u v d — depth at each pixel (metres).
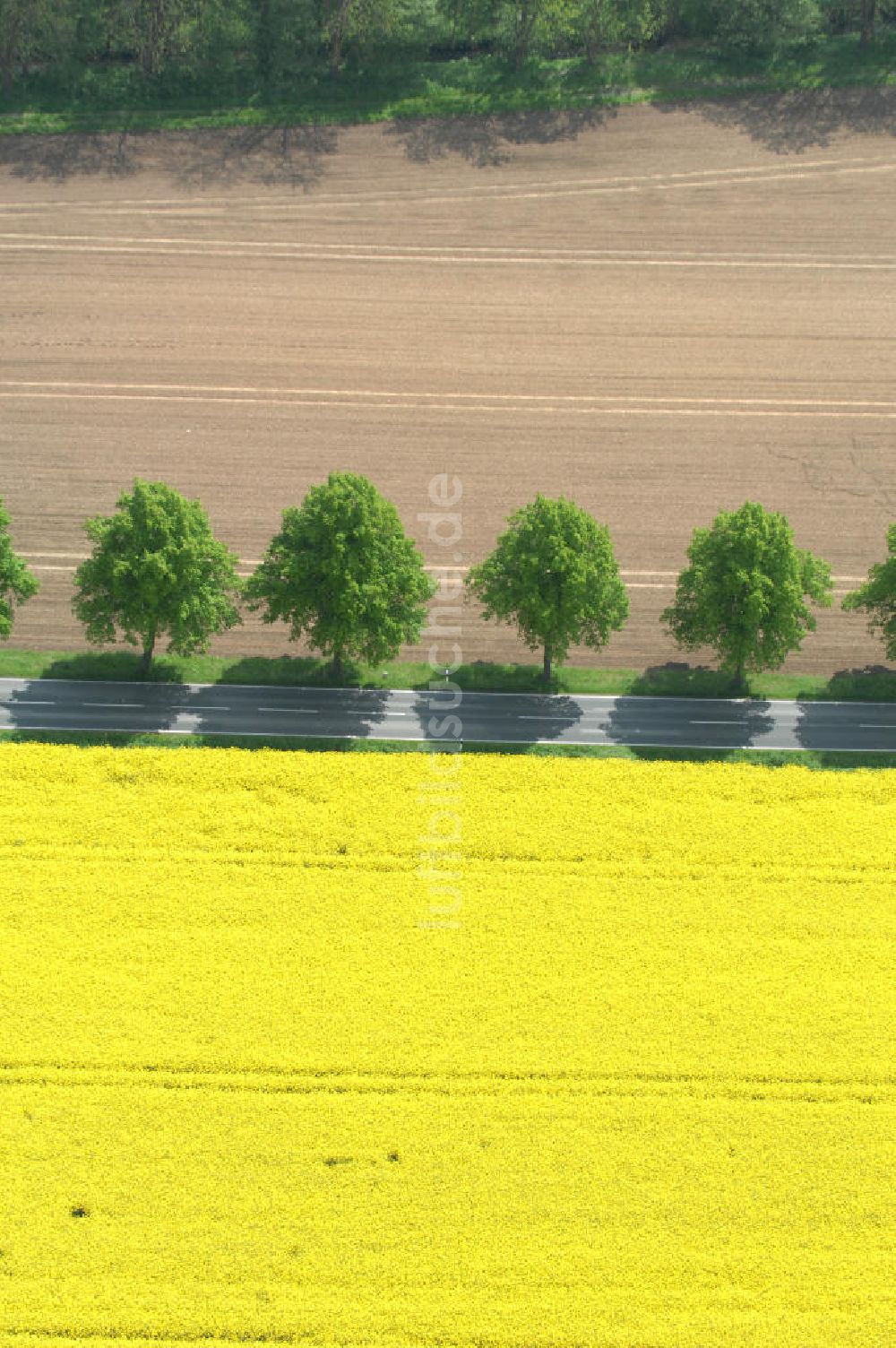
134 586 89.56
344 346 117.81
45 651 95.19
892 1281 64.69
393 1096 70.75
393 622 90.31
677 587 94.94
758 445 111.44
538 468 109.31
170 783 85.69
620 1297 63.88
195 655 95.19
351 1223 65.94
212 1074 71.50
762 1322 63.16
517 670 95.19
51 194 127.81
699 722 91.75
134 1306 63.12
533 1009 74.56
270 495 106.56
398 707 92.12
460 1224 66.00
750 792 86.38
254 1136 69.00
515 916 79.06
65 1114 69.56
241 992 74.88
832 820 84.75
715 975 76.50
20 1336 62.19
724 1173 68.19
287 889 80.12
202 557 91.56
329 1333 62.56
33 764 86.44
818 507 107.06
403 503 106.38
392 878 80.81
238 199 128.38
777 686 94.44
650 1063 72.44
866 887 81.19
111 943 77.06
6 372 114.62
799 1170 68.44
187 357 116.44
